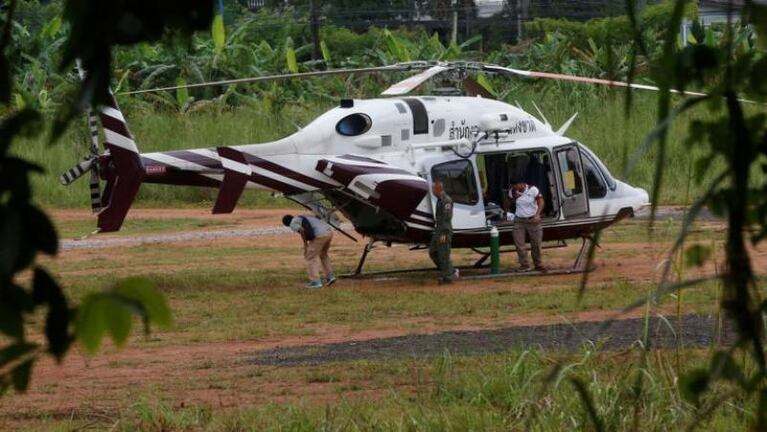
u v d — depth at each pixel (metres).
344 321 25.52
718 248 12.40
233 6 83.38
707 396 13.98
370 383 18.78
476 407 15.80
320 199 30.84
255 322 25.55
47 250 3.29
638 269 31.45
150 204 52.06
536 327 23.56
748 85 3.99
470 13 87.00
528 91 64.12
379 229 31.03
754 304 4.03
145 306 3.37
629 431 13.23
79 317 3.31
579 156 31.97
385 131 30.45
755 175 4.22
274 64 69.31
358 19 91.88
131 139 28.03
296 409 15.95
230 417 16.06
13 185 3.28
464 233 30.97
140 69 65.94
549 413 14.09
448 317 25.53
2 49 3.42
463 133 31.05
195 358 21.81
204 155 29.25
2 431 16.31
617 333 21.86
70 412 17.48
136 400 18.05
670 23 3.98
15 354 3.35
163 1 3.30
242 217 47.72
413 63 31.19
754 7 3.79
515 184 31.08
